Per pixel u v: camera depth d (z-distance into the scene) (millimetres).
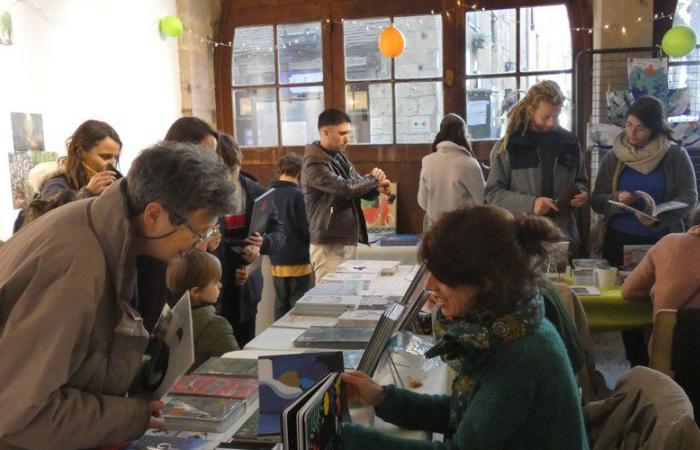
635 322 2777
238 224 2672
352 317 2230
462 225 1097
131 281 1165
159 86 4355
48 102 3273
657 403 1440
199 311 2006
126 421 1101
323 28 4734
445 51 4590
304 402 1003
